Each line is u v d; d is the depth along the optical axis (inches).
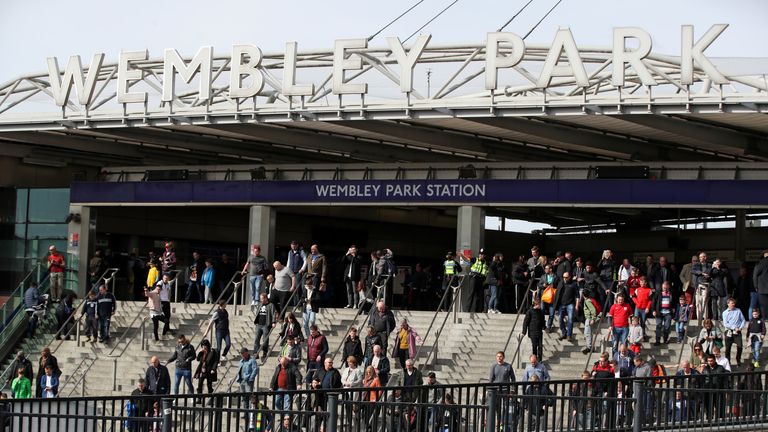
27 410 788.6
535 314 1038.4
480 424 668.7
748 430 709.9
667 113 1130.7
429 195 1402.6
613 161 1427.2
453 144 1375.5
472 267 1254.3
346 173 1459.2
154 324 1269.7
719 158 1417.3
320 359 1026.1
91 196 1585.9
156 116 1317.7
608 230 1700.3
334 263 1763.0
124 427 718.5
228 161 1643.7
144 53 1328.7
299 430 663.1
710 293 1096.8
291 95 1250.0
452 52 1267.2
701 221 1557.6
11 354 1350.9
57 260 1445.6
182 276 1662.2
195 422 686.5
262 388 1114.1
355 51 1237.1
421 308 1464.1
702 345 962.1
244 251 1831.9
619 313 1045.8
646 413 681.0
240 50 1277.1
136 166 1588.3
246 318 1300.4
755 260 1475.1
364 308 1262.3
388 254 1255.5
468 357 1117.1
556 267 1171.3
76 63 1363.2
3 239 1684.3
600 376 868.6
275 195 1478.8
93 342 1293.1
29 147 1630.2
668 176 1339.8
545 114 1168.2
